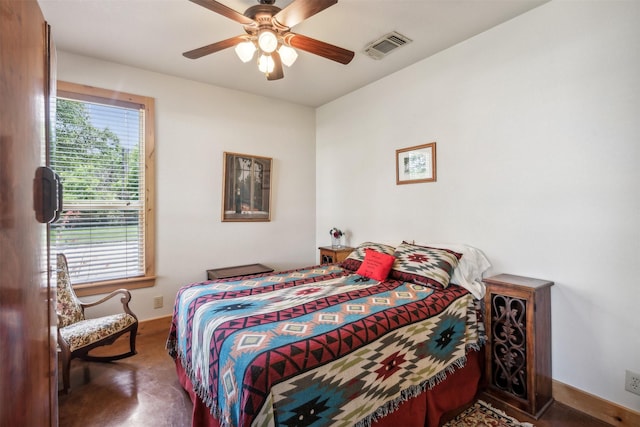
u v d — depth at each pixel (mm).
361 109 3465
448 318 1891
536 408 1829
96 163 2748
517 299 1898
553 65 2000
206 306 1819
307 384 1244
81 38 2391
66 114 2607
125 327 2359
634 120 1696
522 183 2160
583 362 1883
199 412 1602
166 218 3059
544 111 2045
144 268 2953
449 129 2607
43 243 915
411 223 2949
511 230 2225
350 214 3650
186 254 3176
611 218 1777
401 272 2379
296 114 3975
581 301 1893
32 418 806
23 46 759
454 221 2588
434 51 2654
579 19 1887
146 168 2941
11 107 682
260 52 2076
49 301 992
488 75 2338
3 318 632
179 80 3121
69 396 1998
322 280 2398
